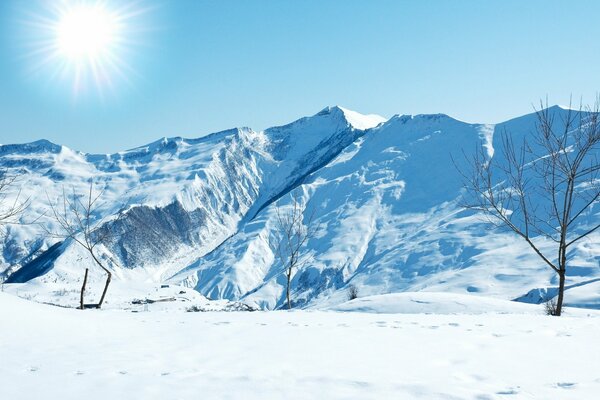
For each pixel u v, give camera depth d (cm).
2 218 2330
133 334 1384
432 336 1249
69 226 3741
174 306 5572
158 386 792
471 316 1906
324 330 1395
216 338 1295
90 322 1563
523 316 1888
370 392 730
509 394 703
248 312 2367
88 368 935
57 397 749
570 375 817
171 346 1179
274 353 1059
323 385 773
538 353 1009
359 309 3325
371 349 1080
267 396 725
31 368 936
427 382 775
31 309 1558
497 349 1056
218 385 789
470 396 697
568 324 1509
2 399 744
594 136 2484
